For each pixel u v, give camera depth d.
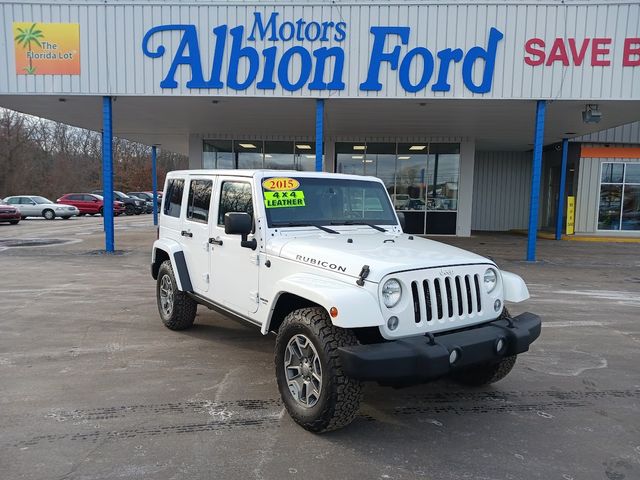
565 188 21.02
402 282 3.39
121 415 3.83
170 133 19.44
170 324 6.07
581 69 11.32
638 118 14.26
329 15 11.41
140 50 11.72
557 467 3.20
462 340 3.45
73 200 33.75
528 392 4.45
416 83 11.53
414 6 11.32
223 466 3.14
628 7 11.07
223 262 4.85
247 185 4.52
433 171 19.08
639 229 20.19
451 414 3.97
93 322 6.54
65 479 2.97
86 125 18.03
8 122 50.50
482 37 11.34
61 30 11.72
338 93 11.63
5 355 5.19
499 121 15.11
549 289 9.39
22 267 11.07
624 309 7.80
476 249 15.51
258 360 5.12
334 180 4.87
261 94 11.71
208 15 11.52
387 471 3.12
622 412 4.05
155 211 25.47
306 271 3.78
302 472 3.09
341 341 3.38
